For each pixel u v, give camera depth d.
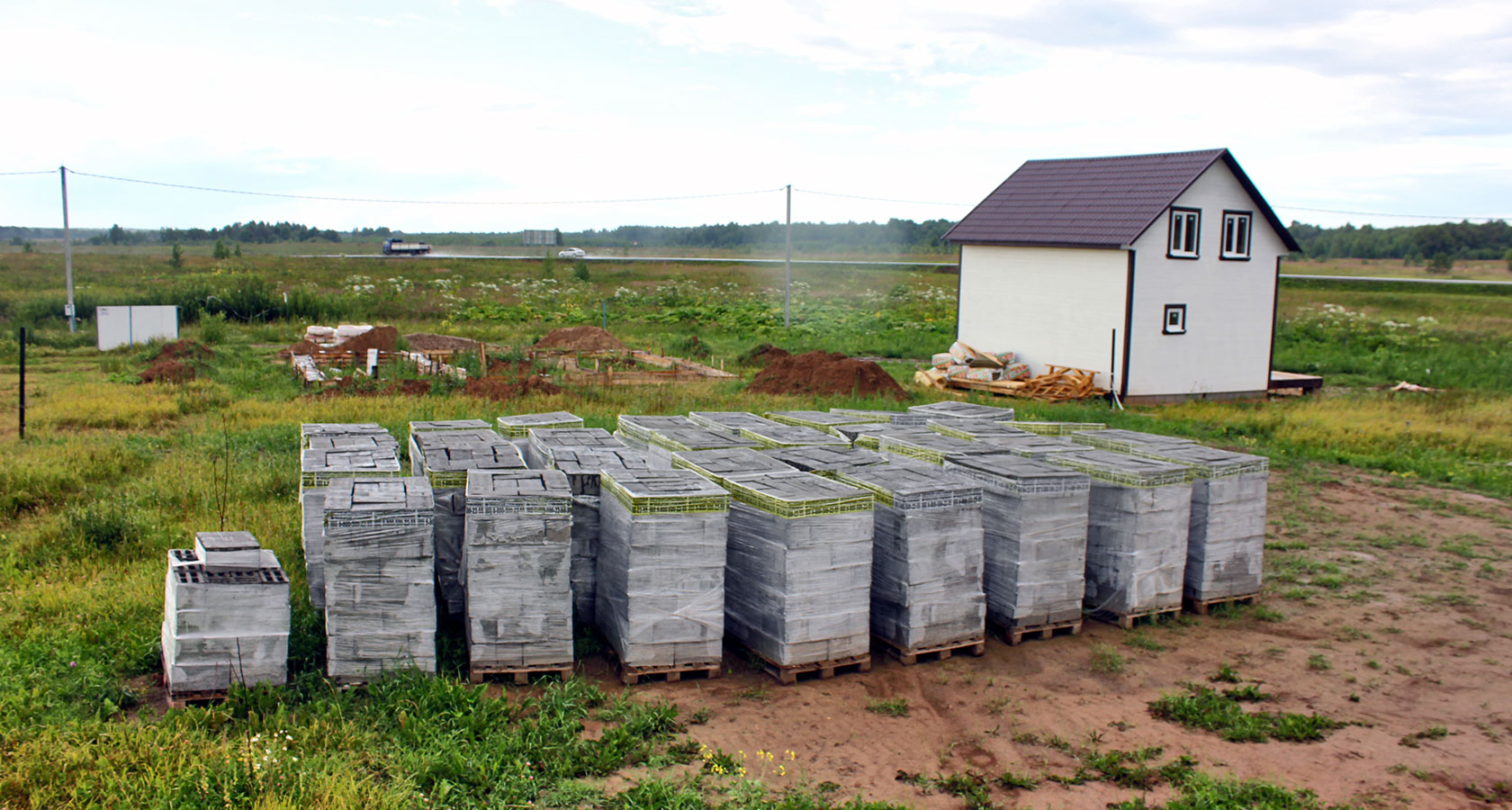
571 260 96.06
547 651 7.39
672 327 42.47
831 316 46.03
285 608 6.82
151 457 14.14
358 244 156.75
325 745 6.10
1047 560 8.57
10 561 9.59
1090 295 23.64
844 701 7.37
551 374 23.97
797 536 7.46
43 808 5.37
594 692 7.19
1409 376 29.25
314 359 26.44
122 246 136.88
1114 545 9.05
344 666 6.96
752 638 7.95
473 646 7.25
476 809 5.57
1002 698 7.49
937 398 22.81
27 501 11.77
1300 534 12.25
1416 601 9.89
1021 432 11.05
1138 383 23.30
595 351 29.67
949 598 8.12
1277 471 15.81
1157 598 9.11
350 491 7.43
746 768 6.29
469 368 24.14
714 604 7.63
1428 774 6.38
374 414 17.73
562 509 7.30
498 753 6.11
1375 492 14.49
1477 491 14.65
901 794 6.06
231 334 35.78
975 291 26.42
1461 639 8.90
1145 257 22.94
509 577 7.27
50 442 15.17
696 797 5.71
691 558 7.52
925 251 138.62
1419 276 89.38
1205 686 7.82
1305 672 8.12
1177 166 23.77
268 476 12.46
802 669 7.61
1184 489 9.15
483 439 9.97
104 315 31.72
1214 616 9.43
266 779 5.54
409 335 32.50
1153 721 7.16
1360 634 8.98
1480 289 68.06
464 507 8.39
